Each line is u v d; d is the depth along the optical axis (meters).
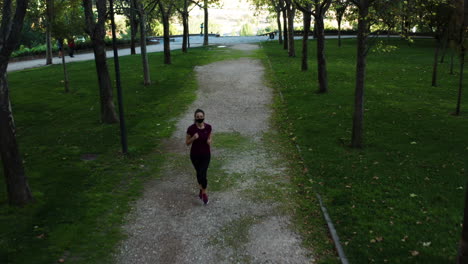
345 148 12.69
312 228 8.03
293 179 10.58
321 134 14.22
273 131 15.14
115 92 22.03
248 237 7.77
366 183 9.97
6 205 9.09
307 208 8.88
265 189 10.00
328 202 9.08
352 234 7.60
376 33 12.34
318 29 19.75
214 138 14.42
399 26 12.32
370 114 16.41
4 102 8.62
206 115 17.59
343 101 18.58
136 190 10.12
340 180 10.27
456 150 11.95
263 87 22.67
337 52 37.16
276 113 17.58
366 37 11.97
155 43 56.53
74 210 8.95
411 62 30.80
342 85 22.23
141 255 7.23
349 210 8.58
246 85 23.27
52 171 11.44
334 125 15.16
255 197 9.55
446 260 6.49
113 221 8.48
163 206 9.22
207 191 9.98
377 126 14.80
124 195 9.81
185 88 22.91
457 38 15.41
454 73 25.59
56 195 9.75
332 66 28.92
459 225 7.66
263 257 7.07
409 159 11.45
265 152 12.84
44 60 37.59
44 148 13.65
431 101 18.44
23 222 8.34
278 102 19.34
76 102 20.39
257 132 15.05
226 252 7.28
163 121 16.80
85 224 8.32
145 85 23.56
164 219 8.58
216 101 19.97
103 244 7.57
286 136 14.43
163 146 13.74
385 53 35.97
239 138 14.38
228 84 23.64
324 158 11.89
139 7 22.61
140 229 8.16
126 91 22.27
